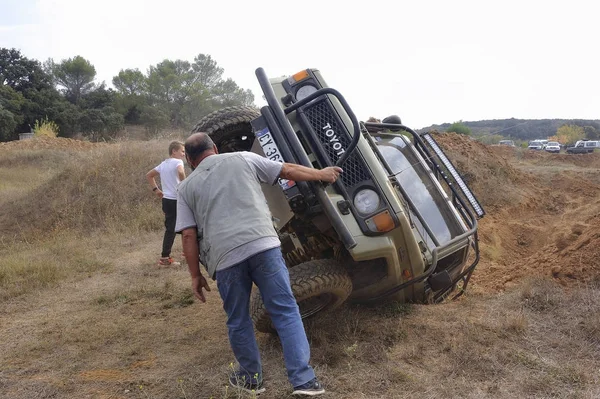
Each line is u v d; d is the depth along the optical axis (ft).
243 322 11.23
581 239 20.85
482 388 11.12
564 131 245.45
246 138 19.67
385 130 19.72
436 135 54.95
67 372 13.41
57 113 167.43
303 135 14.88
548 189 51.85
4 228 36.78
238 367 12.71
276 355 13.38
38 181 54.08
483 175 47.29
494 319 14.40
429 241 15.71
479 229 31.81
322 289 13.21
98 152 46.24
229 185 11.17
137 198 38.17
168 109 179.93
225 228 10.87
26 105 163.43
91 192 38.93
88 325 16.93
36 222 36.91
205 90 182.50
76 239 31.60
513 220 39.40
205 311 17.88
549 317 14.33
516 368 11.85
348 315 15.49
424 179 18.15
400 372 11.91
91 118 170.71
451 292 19.12
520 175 53.72
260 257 10.91
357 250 13.41
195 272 11.56
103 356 14.39
